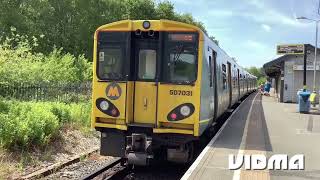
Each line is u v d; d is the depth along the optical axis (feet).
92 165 39.52
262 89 222.69
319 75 141.28
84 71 103.30
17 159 36.81
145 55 36.37
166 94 35.78
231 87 69.87
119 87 36.42
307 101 94.17
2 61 61.72
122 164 40.83
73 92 71.15
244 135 48.85
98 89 36.99
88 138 49.75
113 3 176.55
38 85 62.59
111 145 36.96
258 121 67.15
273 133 54.24
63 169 37.22
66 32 157.89
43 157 38.68
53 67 82.53
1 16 138.10
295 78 140.77
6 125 37.86
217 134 48.73
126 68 36.37
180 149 36.22
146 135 35.96
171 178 36.68
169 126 35.86
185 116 35.53
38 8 151.43
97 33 37.22
